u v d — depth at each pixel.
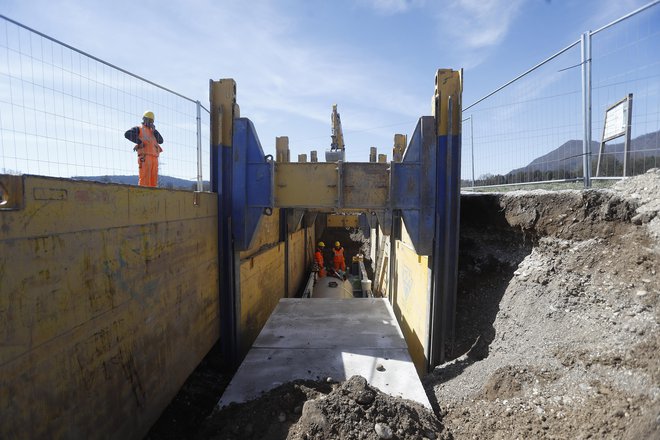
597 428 2.80
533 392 3.61
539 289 4.63
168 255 4.45
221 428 3.90
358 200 6.31
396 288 10.30
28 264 2.39
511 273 5.50
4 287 2.22
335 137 15.48
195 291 5.31
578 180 5.30
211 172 6.31
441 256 6.18
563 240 4.65
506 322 4.96
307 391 4.30
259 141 6.38
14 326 2.29
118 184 3.39
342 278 15.80
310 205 6.40
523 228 5.31
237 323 6.54
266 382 4.84
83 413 2.92
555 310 4.20
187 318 5.01
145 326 3.89
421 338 6.95
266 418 3.89
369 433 3.35
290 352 5.79
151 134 5.77
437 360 6.23
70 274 2.78
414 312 7.68
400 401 3.91
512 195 5.64
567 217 4.66
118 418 3.39
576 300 4.04
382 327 6.94
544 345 4.01
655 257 3.42
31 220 2.41
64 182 2.71
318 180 6.37
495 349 4.84
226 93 6.21
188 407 4.87
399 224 9.88
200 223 5.51
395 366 5.30
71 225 2.79
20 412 2.33
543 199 5.05
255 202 6.35
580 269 4.21
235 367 6.47
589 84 5.06
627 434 2.54
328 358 5.57
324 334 6.58
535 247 5.23
